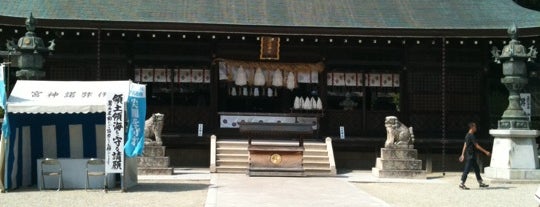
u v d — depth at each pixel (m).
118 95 16.95
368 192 17.81
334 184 19.17
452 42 26.14
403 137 22.28
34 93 17.19
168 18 25.41
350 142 25.52
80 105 16.89
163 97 26.50
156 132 21.75
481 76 26.80
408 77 26.77
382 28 24.44
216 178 20.69
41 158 18.66
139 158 21.48
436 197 16.73
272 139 26.30
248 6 27.38
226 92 28.06
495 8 27.88
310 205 14.26
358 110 26.80
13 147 17.36
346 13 27.12
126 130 17.06
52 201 14.98
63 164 17.77
